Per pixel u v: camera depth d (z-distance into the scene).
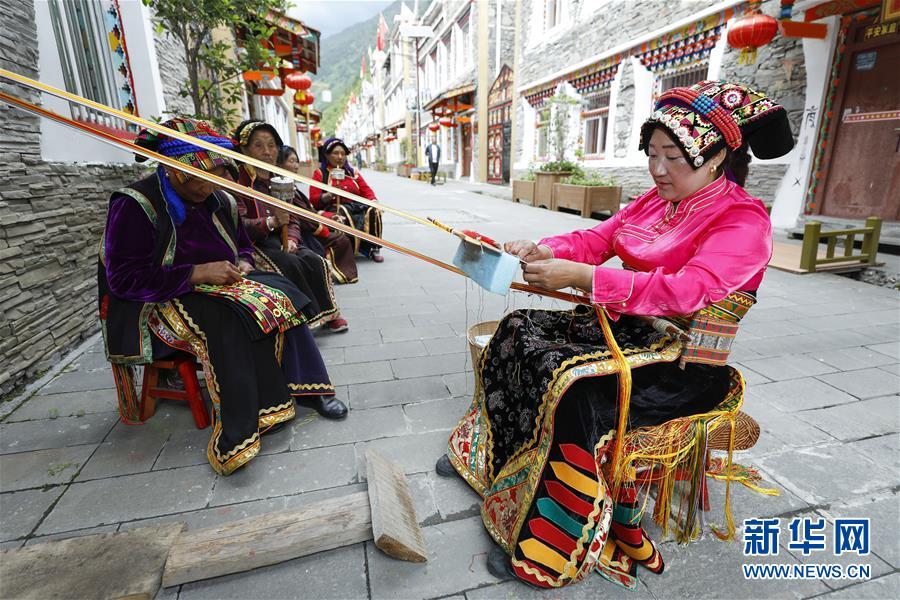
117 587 1.42
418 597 1.46
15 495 1.86
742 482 1.77
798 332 3.49
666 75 8.98
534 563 1.43
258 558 1.51
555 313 1.81
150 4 3.67
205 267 1.97
